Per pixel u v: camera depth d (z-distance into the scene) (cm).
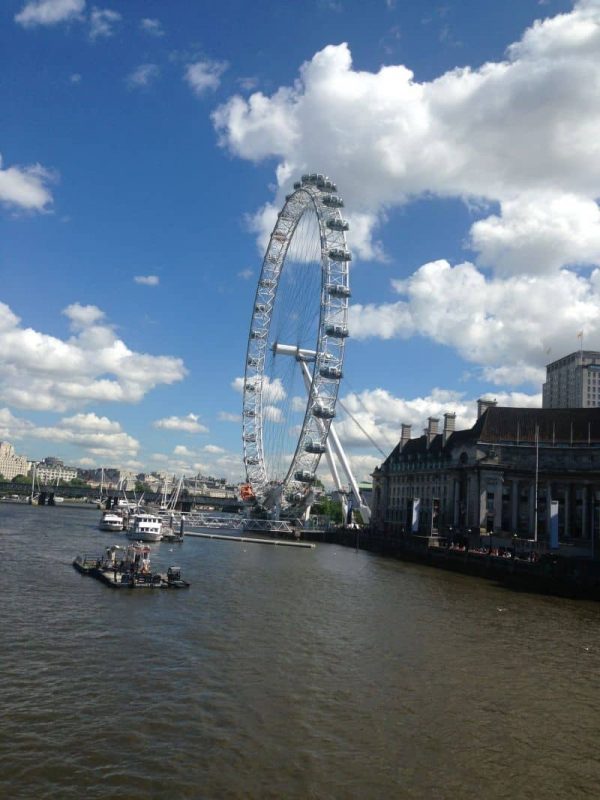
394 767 2780
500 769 2830
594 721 3456
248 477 18162
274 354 17412
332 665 4147
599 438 13688
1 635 4372
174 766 2658
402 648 4681
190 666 3941
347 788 2572
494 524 13675
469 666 4319
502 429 14412
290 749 2878
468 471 14188
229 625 5072
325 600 6612
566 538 12406
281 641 4672
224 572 8425
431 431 18250
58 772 2561
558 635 5469
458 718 3369
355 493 18450
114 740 2866
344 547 15438
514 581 9056
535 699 3744
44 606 5353
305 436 15738
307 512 18575
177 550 11338
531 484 13938
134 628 4778
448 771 2777
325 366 14975
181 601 5944
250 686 3650
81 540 11800
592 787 2723
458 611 6378
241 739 2948
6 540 10875
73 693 3384
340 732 3098
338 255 14812
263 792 2498
